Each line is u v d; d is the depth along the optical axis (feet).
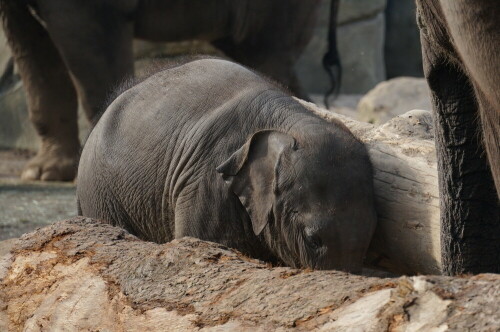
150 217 29.37
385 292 16.58
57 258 23.90
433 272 24.64
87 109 64.08
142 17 67.10
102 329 21.40
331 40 78.38
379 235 25.44
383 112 76.48
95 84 63.82
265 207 25.75
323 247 24.86
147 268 21.43
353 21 109.60
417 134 26.40
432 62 22.17
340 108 88.33
